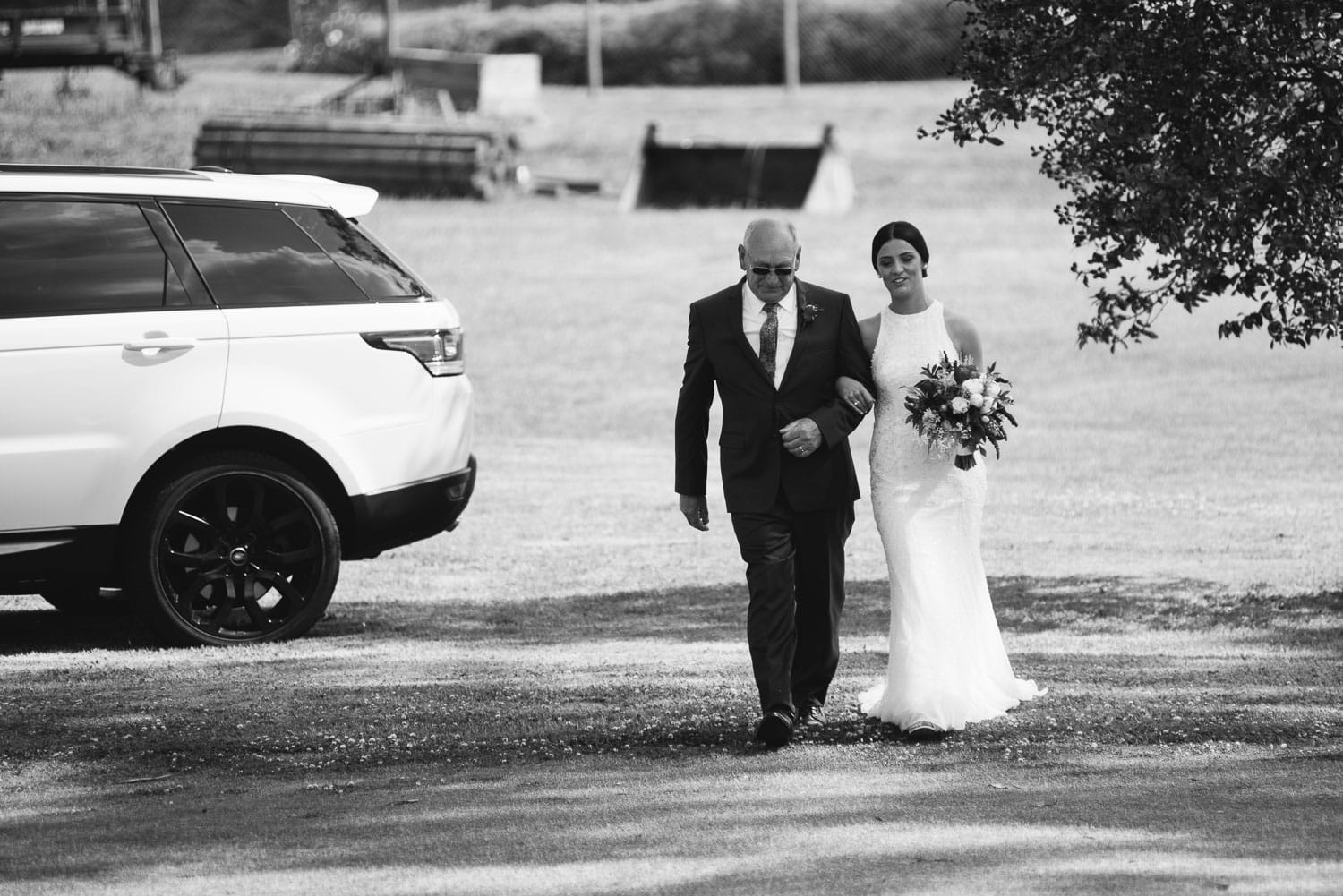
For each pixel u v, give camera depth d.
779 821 11.91
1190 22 18.62
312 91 79.44
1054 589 21.86
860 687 16.27
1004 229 61.53
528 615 20.52
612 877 10.71
